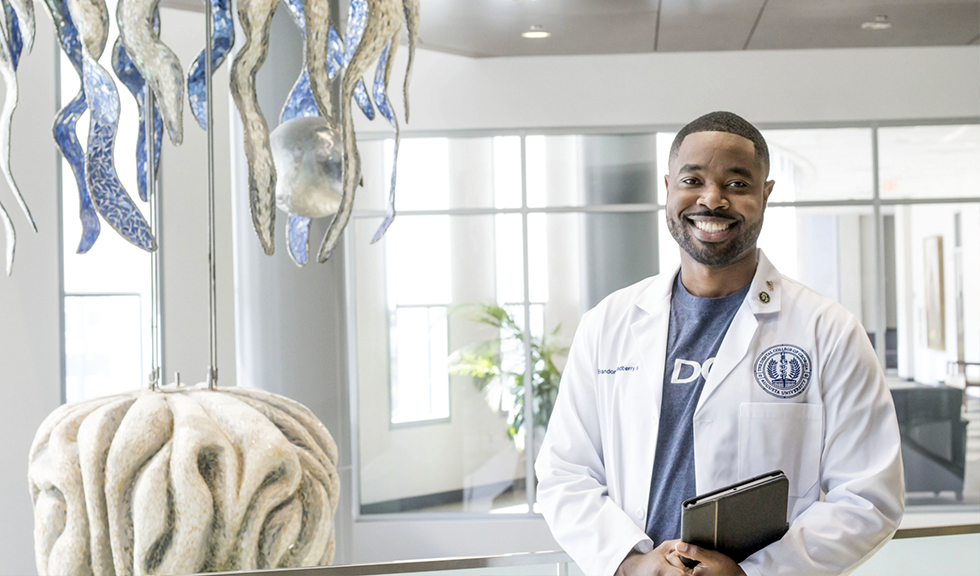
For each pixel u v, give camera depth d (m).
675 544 1.34
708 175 1.43
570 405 1.66
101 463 1.48
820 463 1.46
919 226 6.66
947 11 5.46
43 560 1.51
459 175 6.84
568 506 1.51
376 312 6.98
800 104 6.51
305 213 1.80
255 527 1.48
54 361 5.42
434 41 6.07
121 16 1.37
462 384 7.00
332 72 1.92
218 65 1.86
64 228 5.50
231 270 5.96
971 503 6.74
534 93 6.58
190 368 5.84
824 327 1.47
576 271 6.87
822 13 5.49
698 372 1.54
